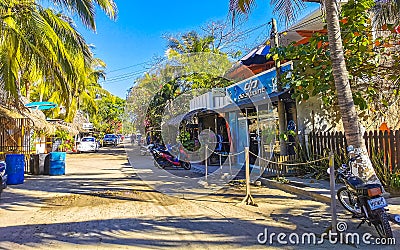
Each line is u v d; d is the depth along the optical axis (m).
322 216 6.74
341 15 9.28
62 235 5.87
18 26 12.09
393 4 9.21
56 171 15.27
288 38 15.16
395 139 8.54
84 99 33.88
